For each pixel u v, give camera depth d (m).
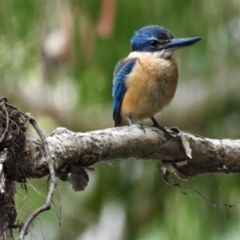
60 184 12.43
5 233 5.58
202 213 11.48
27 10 10.11
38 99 12.66
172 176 11.63
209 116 12.02
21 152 5.80
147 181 12.23
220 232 11.33
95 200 12.66
